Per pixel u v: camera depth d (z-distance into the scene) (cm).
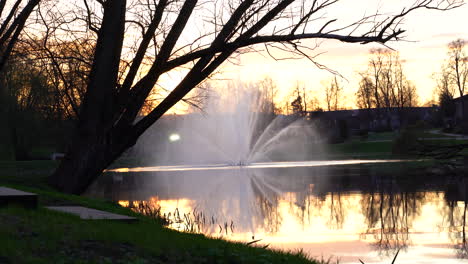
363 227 1919
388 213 2261
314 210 2356
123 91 1573
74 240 675
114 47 1555
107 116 1578
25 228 692
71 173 1585
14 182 1538
